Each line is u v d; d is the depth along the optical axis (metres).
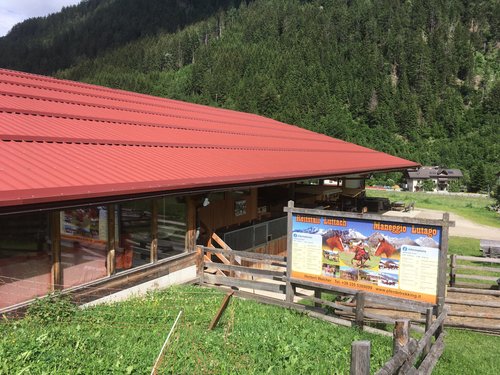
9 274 6.84
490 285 12.62
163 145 12.75
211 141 15.70
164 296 9.23
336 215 9.07
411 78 170.38
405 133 140.62
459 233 27.42
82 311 7.60
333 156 20.98
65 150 9.20
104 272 8.58
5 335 6.09
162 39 199.25
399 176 95.44
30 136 9.24
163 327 7.40
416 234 8.31
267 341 7.16
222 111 29.17
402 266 8.46
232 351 6.70
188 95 148.75
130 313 7.87
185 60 187.62
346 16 198.50
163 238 10.22
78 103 15.37
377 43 189.62
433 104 154.12
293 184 18.75
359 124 142.75
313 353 7.02
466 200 55.84
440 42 183.00
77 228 7.93
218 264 11.16
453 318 10.55
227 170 11.48
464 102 169.25
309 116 131.75
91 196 6.90
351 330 8.68
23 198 5.92
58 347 5.97
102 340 6.45
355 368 3.88
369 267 8.81
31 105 12.72
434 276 8.16
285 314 9.15
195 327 7.57
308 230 9.45
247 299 10.32
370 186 86.56
